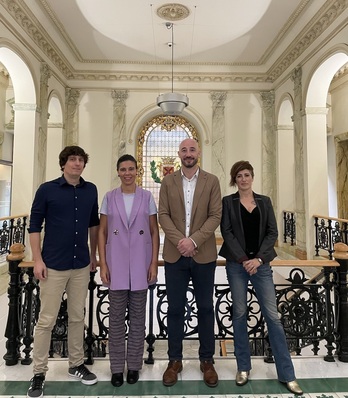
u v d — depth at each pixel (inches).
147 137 414.6
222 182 387.5
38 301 124.8
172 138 416.5
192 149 108.2
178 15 279.7
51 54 316.5
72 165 103.7
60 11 272.2
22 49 255.4
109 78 387.9
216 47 338.6
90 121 386.6
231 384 107.0
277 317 107.0
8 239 260.7
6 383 106.7
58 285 102.5
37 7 256.4
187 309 127.2
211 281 107.7
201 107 393.4
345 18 226.4
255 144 391.2
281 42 321.1
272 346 107.8
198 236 101.3
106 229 113.0
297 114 314.0
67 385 105.8
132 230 107.5
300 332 125.8
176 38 320.5
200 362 114.4
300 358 124.2
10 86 424.8
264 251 104.3
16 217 264.4
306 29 273.0
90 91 387.9
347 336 121.3
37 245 101.4
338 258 123.0
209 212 108.1
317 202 294.7
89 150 385.1
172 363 109.7
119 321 106.6
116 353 106.5
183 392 102.6
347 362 121.0
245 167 110.5
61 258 102.3
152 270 109.9
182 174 112.3
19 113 284.2
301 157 307.6
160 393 102.0
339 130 399.9
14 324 118.0
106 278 106.8
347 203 399.2
